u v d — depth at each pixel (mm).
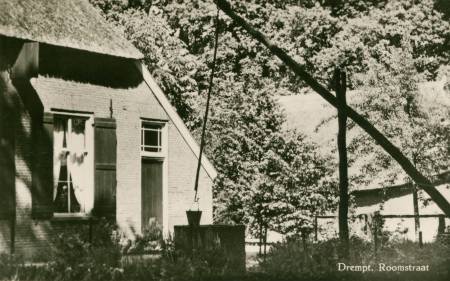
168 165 18234
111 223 16094
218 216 20672
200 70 25531
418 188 20688
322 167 20797
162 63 22891
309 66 16500
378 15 18078
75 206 15867
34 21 15305
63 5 16656
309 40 16562
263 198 20297
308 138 22531
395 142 20391
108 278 10164
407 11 24766
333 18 16359
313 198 20188
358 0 22000
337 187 20594
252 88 22562
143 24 23438
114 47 16703
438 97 24000
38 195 14898
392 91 20672
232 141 21188
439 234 14555
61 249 10453
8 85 14570
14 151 14586
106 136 16469
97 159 16234
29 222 14781
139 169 17328
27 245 14695
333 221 20078
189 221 12688
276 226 20156
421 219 27188
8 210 14391
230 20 30500
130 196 17047
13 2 15312
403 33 19641
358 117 10734
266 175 20359
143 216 17594
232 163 20984
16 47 14828
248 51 29484
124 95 17156
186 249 11859
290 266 11984
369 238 14031
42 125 15070
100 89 16562
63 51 15727
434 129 20547
